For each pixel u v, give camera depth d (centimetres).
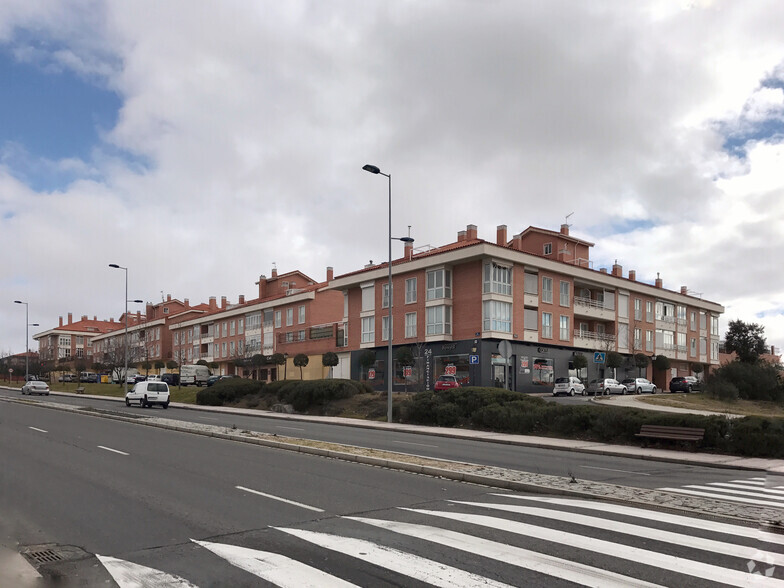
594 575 575
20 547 673
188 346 9181
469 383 4481
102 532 738
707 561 621
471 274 4641
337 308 6825
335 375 5944
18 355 11419
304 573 581
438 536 716
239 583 555
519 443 1998
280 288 7956
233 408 3878
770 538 614
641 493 1011
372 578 566
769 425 1667
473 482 1147
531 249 5894
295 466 1305
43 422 2362
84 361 9650
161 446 1631
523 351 4759
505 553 645
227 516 823
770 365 4981
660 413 1956
